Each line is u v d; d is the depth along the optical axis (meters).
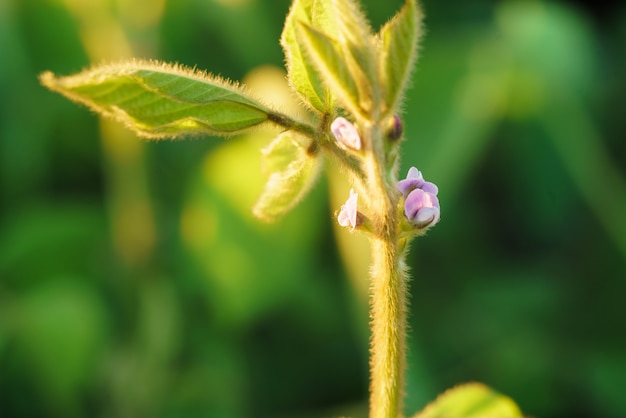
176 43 0.56
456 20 0.60
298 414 0.49
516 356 0.49
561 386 0.49
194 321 0.51
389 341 0.23
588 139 0.53
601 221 0.53
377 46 0.22
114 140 0.52
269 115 0.23
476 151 0.50
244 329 0.51
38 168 0.55
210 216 0.49
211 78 0.23
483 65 0.52
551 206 0.55
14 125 0.55
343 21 0.21
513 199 0.56
